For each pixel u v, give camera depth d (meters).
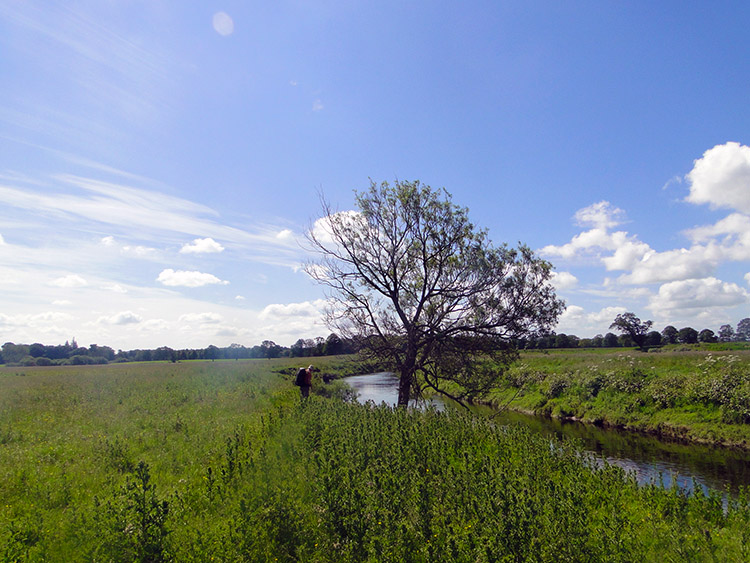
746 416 18.72
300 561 5.95
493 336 18.84
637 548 6.53
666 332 93.00
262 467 9.08
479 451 11.09
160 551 5.91
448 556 5.71
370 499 7.17
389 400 28.78
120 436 11.73
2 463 9.41
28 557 5.76
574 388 28.09
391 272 19.92
